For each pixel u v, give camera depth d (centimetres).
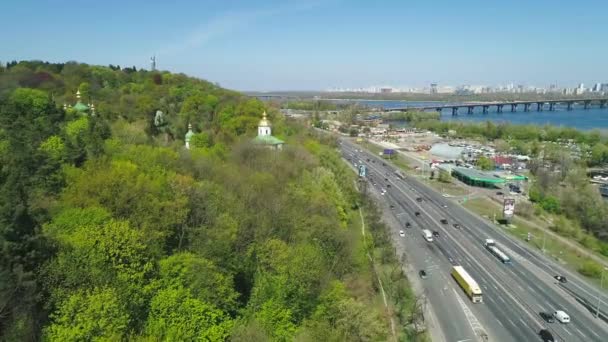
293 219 11062
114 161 10438
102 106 19950
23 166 8594
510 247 16050
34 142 10494
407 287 12181
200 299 7006
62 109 14888
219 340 6575
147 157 11550
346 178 19362
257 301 7950
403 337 9719
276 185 13162
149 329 6191
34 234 6312
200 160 13075
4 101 13150
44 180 8688
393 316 10450
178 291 6662
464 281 12431
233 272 8475
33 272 6066
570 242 16812
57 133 11794
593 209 19038
